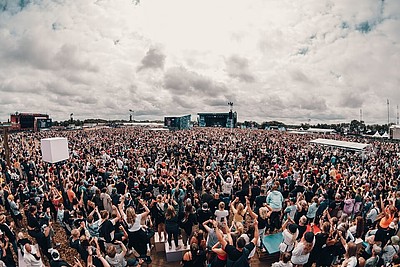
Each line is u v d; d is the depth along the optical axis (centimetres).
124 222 657
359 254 579
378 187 1023
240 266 393
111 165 1526
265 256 670
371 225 761
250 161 1764
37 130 7144
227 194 983
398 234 629
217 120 7681
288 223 629
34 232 631
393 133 4275
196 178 1155
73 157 1938
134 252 648
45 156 1004
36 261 505
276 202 771
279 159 1880
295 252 504
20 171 1500
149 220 823
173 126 6144
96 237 594
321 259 555
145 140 3338
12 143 3008
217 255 438
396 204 838
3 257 580
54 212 909
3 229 667
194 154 1977
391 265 567
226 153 2052
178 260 667
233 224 624
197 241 504
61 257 712
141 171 1303
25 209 768
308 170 1349
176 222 667
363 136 6047
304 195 949
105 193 866
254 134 5144
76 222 723
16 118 6725
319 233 558
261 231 682
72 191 930
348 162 1909
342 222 689
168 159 1836
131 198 902
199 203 899
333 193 993
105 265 479
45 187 1138
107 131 6016
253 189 964
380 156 2367
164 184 1033
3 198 1020
